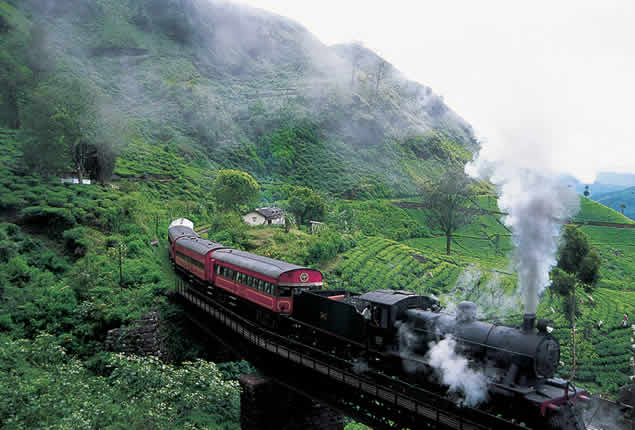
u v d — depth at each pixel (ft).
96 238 162.61
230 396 100.63
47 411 73.20
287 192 357.20
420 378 65.92
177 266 152.05
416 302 70.13
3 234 141.08
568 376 150.82
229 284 110.52
